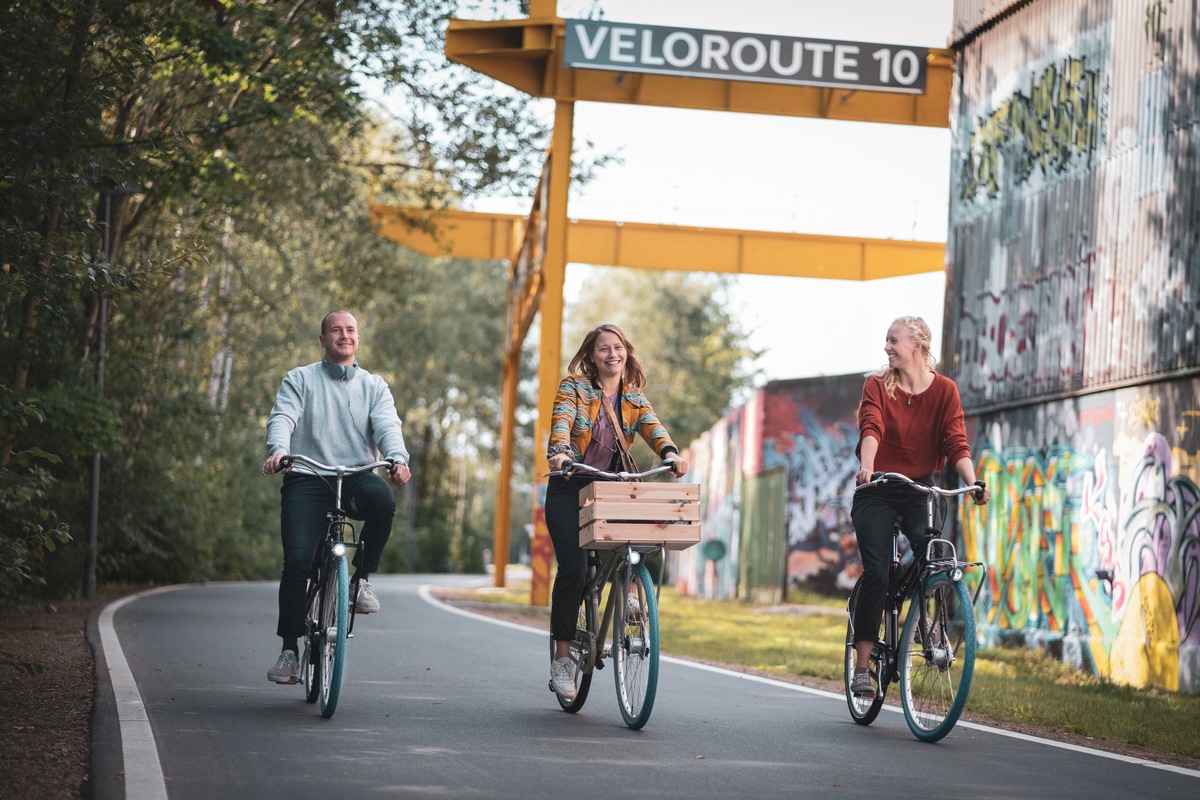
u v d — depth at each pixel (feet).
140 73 136.67
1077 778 53.98
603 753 55.01
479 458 640.58
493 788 46.78
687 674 93.56
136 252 198.59
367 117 158.40
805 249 287.07
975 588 140.77
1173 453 103.55
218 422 242.78
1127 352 111.14
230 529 294.46
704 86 189.98
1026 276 130.72
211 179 145.18
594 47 172.55
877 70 171.83
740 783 49.32
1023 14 134.10
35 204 88.63
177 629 116.88
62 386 142.31
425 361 474.49
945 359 148.77
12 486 76.89
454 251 282.56
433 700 70.79
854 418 286.46
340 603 61.67
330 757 52.03
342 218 223.30
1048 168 127.24
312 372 66.08
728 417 343.67
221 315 266.16
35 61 94.94
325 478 64.75
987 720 73.46
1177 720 79.56
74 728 57.93
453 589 260.01
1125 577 110.01
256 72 140.46
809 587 282.56
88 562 175.22
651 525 60.75
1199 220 101.24
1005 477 134.72
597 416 64.85
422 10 188.44
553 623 66.69
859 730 65.46
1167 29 107.45
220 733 57.11
